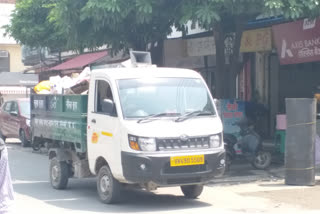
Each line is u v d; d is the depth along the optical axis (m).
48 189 11.00
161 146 8.48
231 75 13.94
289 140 10.73
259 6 11.01
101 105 9.34
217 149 8.87
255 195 9.95
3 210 4.94
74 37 13.91
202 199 9.70
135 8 11.66
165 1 11.98
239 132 12.55
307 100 10.53
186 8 11.30
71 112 10.26
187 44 17.92
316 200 9.43
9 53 41.66
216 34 13.88
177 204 9.28
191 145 8.64
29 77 34.97
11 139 24.38
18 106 20.50
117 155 8.69
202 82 9.60
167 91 9.22
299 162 10.68
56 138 11.02
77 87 10.90
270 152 13.94
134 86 9.12
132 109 8.84
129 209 8.86
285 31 14.54
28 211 8.83
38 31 19.36
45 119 11.63
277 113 17.12
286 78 16.94
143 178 8.39
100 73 9.48
